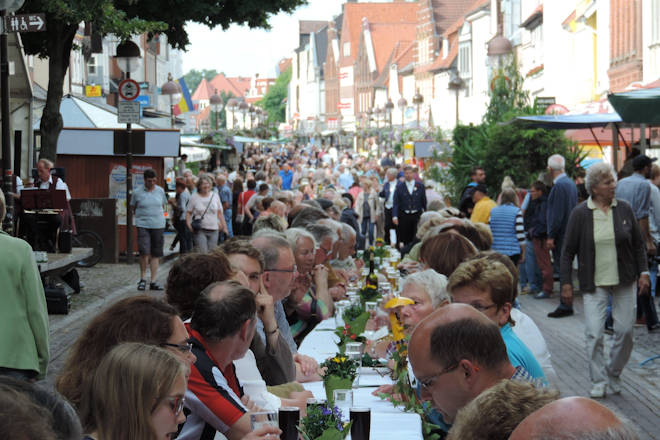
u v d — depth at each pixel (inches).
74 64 1744.6
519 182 911.0
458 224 346.3
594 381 367.9
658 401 358.0
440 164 1291.8
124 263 909.2
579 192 779.4
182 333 152.0
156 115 2057.1
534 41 1980.8
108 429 121.4
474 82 2915.8
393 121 4749.0
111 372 121.3
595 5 1448.1
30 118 849.5
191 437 175.8
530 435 71.3
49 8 671.1
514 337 191.9
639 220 528.7
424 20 4077.3
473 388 133.6
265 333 228.7
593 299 369.4
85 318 552.7
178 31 938.1
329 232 374.9
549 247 655.1
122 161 969.5
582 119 757.9
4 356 226.2
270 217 408.2
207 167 2154.3
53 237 615.2
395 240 952.9
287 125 7672.2
